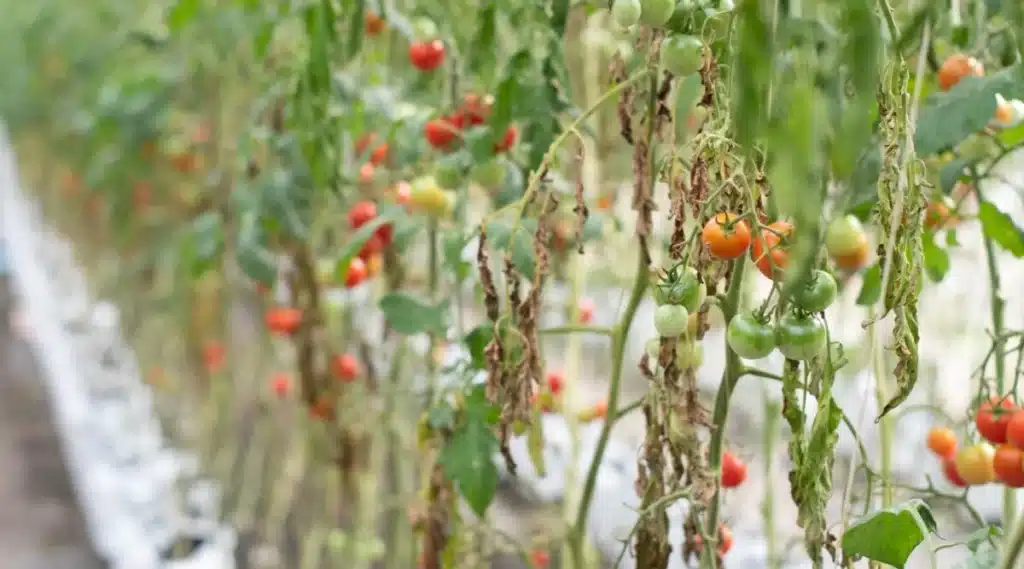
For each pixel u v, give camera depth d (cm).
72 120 582
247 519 378
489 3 186
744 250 152
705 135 151
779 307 151
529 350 170
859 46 136
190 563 361
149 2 454
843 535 155
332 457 280
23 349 764
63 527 494
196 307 427
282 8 220
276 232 239
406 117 206
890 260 148
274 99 240
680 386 164
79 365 578
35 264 823
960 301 314
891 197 150
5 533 487
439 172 193
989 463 172
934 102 170
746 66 138
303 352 252
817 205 136
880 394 183
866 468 164
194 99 411
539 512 319
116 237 509
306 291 248
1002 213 177
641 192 168
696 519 166
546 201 169
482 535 219
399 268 229
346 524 349
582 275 228
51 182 783
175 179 443
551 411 203
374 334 314
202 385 439
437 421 189
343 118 213
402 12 228
